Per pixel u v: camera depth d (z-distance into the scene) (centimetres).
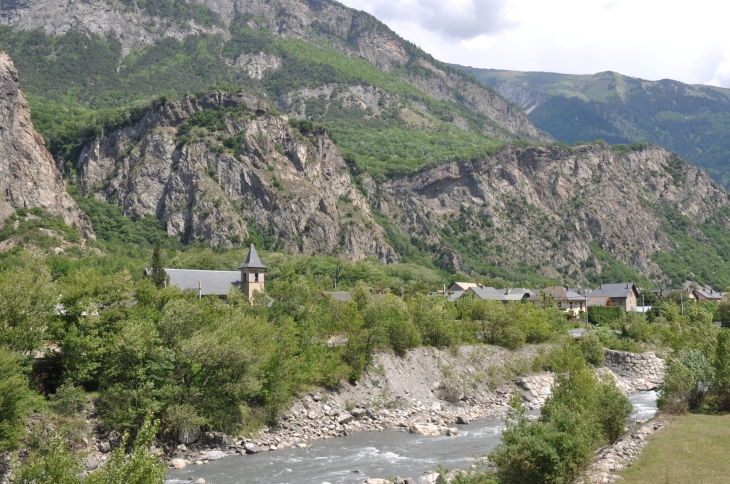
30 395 5641
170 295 7894
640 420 6956
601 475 4238
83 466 3438
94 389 6419
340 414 7662
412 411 8281
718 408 6016
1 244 18825
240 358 6581
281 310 9112
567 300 18712
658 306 18025
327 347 8594
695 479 4044
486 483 4075
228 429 6631
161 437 6209
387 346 9556
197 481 5288
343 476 5503
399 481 5231
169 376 6425
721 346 6306
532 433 4119
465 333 10819
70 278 7638
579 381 5297
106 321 6650
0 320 5781
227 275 12400
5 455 5000
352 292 11831
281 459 6078
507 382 9800
